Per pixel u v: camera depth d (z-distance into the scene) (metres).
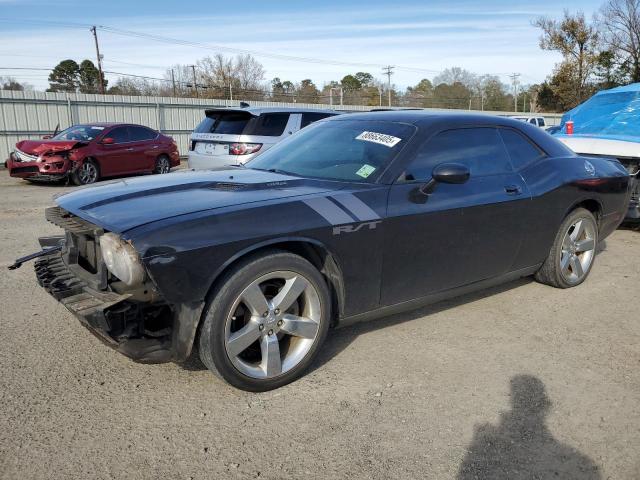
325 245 2.98
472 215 3.65
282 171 3.76
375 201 3.22
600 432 2.66
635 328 3.96
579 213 4.61
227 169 4.00
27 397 2.86
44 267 3.25
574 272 4.75
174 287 2.54
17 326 3.76
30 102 18.92
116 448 2.46
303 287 2.97
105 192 3.22
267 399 2.90
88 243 3.06
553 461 2.44
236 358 2.81
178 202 2.89
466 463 2.41
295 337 3.07
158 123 22.67
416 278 3.49
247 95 50.34
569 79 40.16
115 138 13.50
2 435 2.53
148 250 2.47
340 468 2.36
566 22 39.41
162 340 2.73
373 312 3.39
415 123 3.71
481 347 3.59
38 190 11.74
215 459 2.40
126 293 2.65
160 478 2.27
